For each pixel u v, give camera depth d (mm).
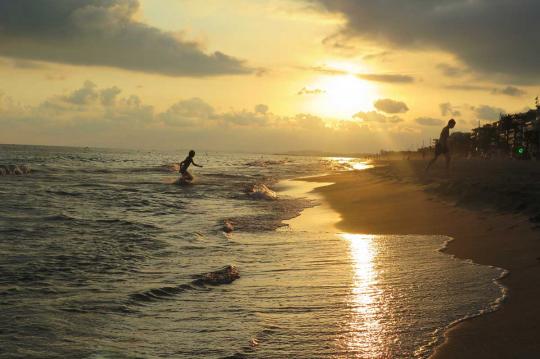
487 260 7402
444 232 10258
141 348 4418
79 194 20438
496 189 13922
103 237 10328
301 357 4184
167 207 16609
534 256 7289
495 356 3988
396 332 4684
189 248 9359
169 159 94500
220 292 6309
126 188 24125
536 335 4379
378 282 6590
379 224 12219
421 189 18703
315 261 8117
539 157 53719
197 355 4250
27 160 60938
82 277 7012
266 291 6328
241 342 4547
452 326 4742
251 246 9594
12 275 6961
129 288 6426
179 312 5477
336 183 29203
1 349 4324
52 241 9703
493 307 5223
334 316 5242
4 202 16438
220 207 16938
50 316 5258
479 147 84312
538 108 58719
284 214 15008
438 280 6488
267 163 79000
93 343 4527
